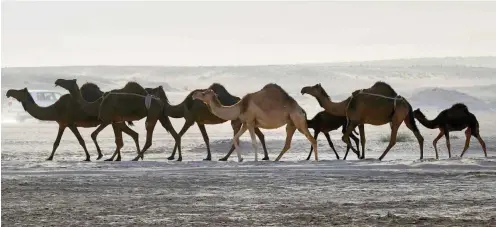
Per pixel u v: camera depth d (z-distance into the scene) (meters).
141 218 29.95
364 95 58.47
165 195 37.41
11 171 49.97
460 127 61.16
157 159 63.22
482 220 29.11
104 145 82.94
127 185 41.62
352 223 28.52
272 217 30.05
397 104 58.44
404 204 33.75
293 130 57.78
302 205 33.62
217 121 60.25
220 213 31.28
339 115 59.84
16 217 30.28
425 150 71.50
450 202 34.44
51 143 86.19
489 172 47.34
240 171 49.28
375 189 39.56
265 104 57.09
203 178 44.94
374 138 87.44
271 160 60.25
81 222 29.03
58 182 43.06
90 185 41.69
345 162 55.28
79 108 60.50
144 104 59.91
